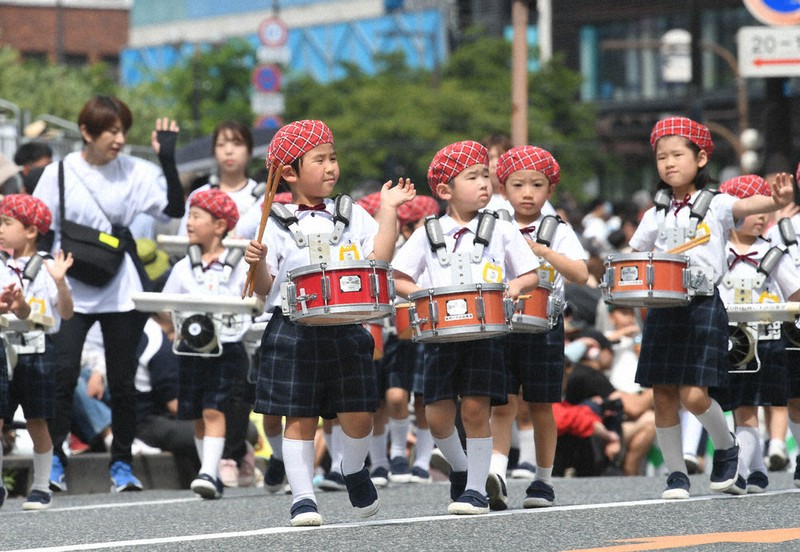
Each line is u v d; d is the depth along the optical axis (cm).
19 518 2039
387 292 1659
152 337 2877
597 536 1576
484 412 1811
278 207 1742
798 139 13088
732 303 2373
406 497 2328
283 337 1709
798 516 1747
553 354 1984
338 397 1722
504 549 1476
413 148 13838
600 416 3147
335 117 14362
